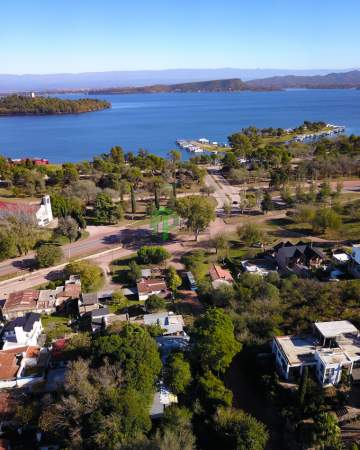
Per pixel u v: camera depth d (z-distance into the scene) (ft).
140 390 151.43
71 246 363.97
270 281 256.32
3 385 175.11
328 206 427.33
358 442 129.29
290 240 351.87
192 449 129.59
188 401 159.12
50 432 144.77
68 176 533.96
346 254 295.48
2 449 142.61
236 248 344.49
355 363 153.38
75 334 217.36
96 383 149.38
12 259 336.90
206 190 511.81
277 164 634.84
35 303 250.78
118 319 230.68
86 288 281.33
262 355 174.91
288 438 140.46
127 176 553.64
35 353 195.83
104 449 125.70
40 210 397.39
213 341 166.81
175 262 321.73
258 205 465.47
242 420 137.69
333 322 172.86
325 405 144.56
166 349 192.03
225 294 242.78
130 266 296.30
